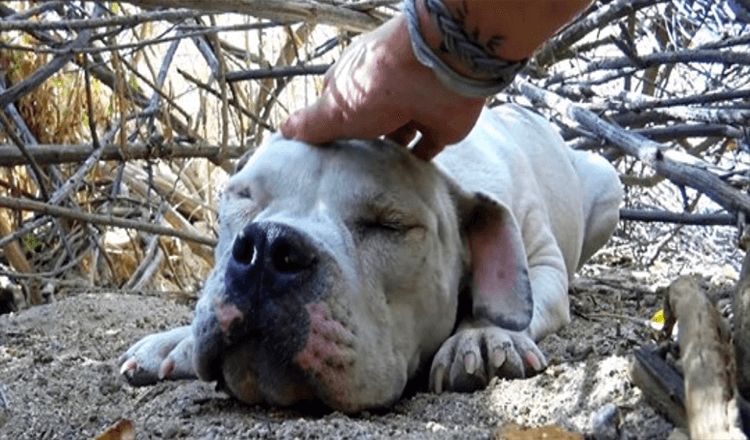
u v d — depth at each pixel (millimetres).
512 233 722
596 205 1070
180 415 642
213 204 1573
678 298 514
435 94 588
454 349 684
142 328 934
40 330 916
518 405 618
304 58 1468
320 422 592
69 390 724
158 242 1345
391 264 659
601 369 618
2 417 662
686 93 1153
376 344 641
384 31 592
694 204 1199
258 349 607
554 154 983
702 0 1008
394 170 672
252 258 604
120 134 1212
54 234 1301
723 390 465
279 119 1495
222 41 1416
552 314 829
